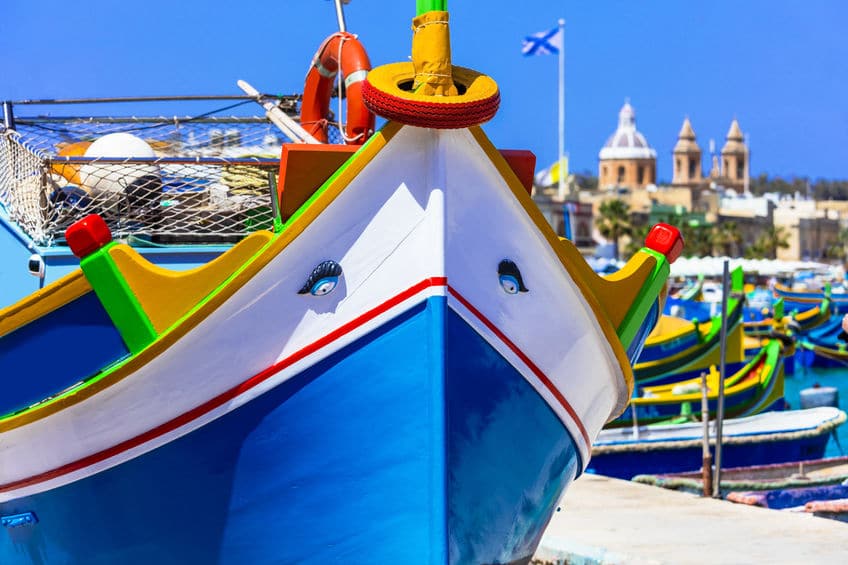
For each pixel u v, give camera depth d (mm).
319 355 6930
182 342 6785
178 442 7047
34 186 8188
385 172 6809
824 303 58906
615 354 7918
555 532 11828
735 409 28062
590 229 116688
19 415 7078
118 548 7406
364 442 7031
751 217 151250
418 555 7062
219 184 8297
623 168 192375
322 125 9430
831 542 11156
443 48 6742
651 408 27062
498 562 7785
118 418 7008
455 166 6820
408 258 6863
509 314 7180
